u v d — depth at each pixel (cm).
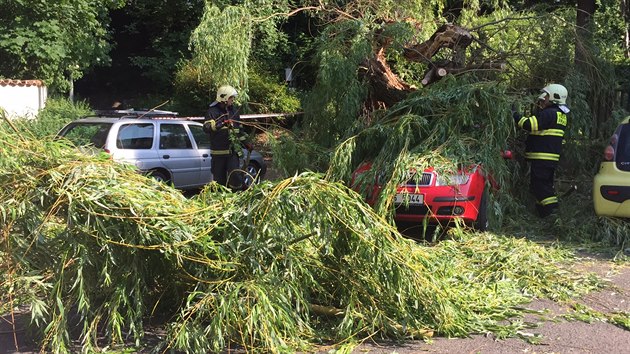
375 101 998
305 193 431
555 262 644
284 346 405
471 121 782
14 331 432
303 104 1010
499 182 785
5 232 410
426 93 863
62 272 413
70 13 1609
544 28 980
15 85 1489
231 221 439
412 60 1001
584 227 741
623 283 581
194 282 442
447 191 708
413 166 720
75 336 445
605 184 714
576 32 973
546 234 764
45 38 1552
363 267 449
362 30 941
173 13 2219
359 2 1016
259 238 430
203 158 1142
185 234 421
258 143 1202
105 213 412
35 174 420
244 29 965
